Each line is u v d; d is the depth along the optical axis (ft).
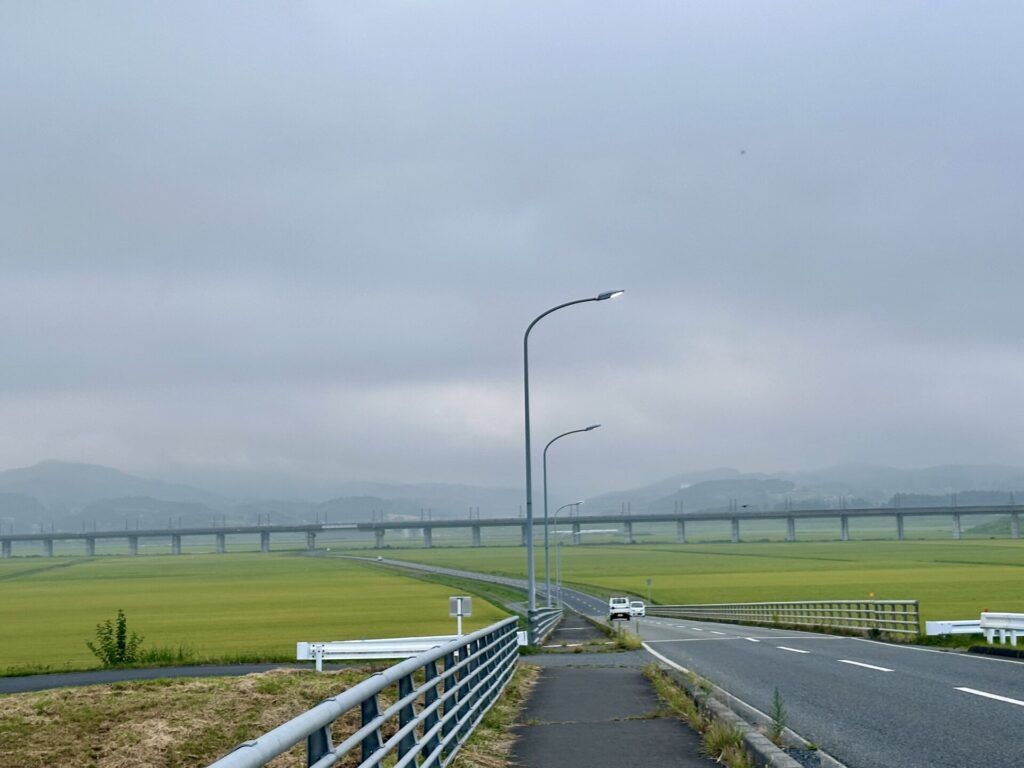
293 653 127.13
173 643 153.89
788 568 452.35
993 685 64.39
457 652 48.49
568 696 65.77
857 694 61.82
